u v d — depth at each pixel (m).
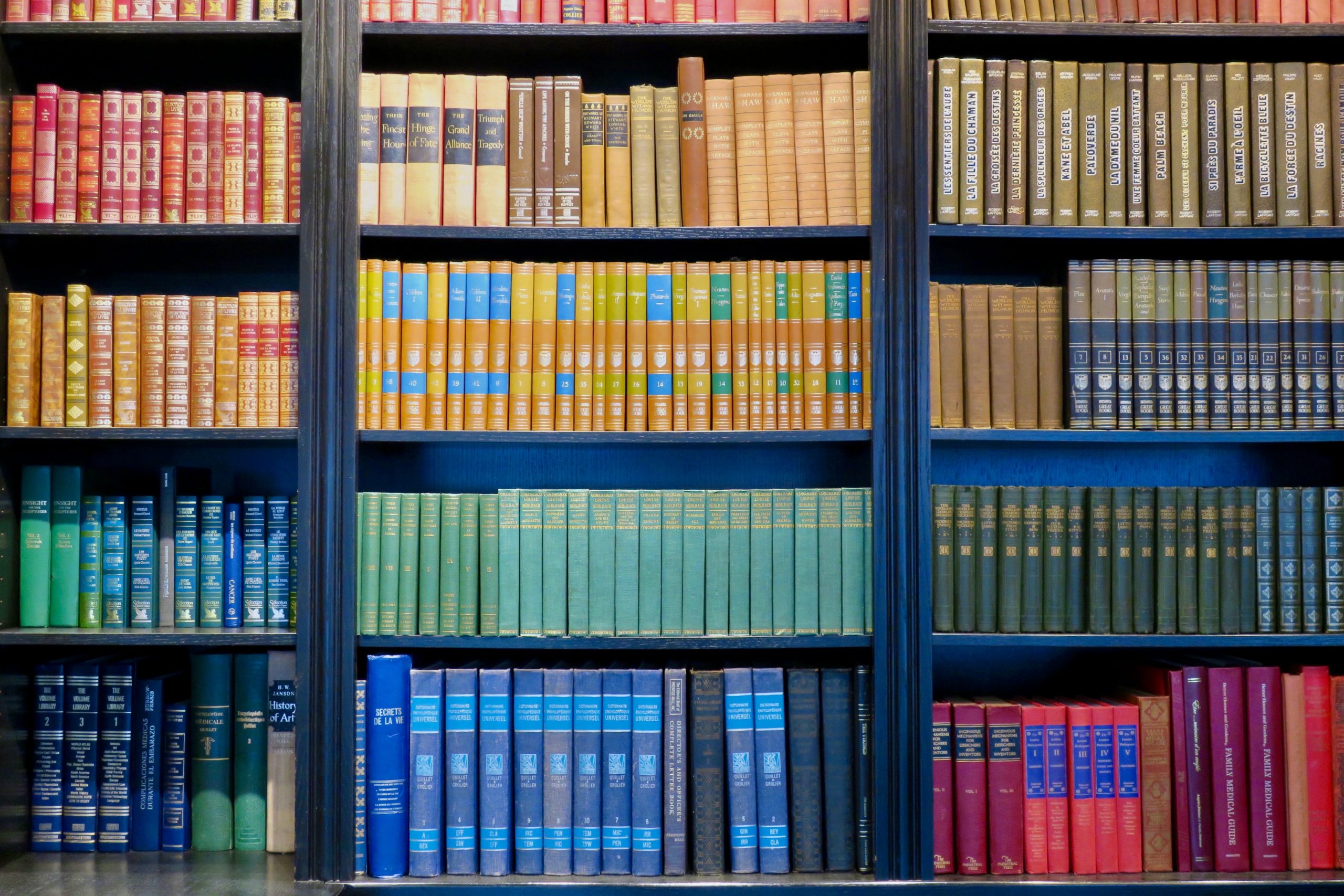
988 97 1.68
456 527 1.68
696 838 1.65
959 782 1.65
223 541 1.76
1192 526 1.67
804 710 1.67
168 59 1.82
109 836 1.74
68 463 1.90
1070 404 1.68
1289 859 1.65
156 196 1.72
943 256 1.90
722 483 1.98
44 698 1.74
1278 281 1.70
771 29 1.70
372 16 1.71
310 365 1.66
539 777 1.67
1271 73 1.69
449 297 1.71
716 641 1.65
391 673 1.65
